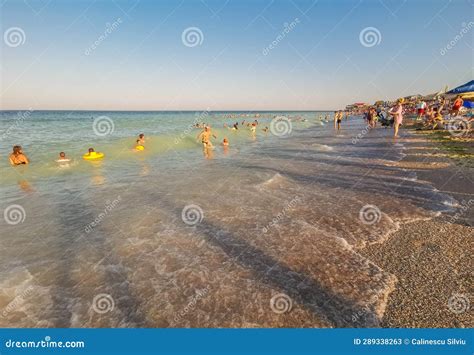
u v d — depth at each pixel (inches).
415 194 319.9
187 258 210.7
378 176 406.0
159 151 740.7
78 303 165.9
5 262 207.8
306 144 847.1
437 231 229.5
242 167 523.5
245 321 149.3
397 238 223.5
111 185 407.8
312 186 379.9
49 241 240.4
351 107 3786.9
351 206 298.5
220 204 322.0
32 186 404.5
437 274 175.3
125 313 157.6
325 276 181.6
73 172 492.4
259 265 198.7
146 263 205.0
